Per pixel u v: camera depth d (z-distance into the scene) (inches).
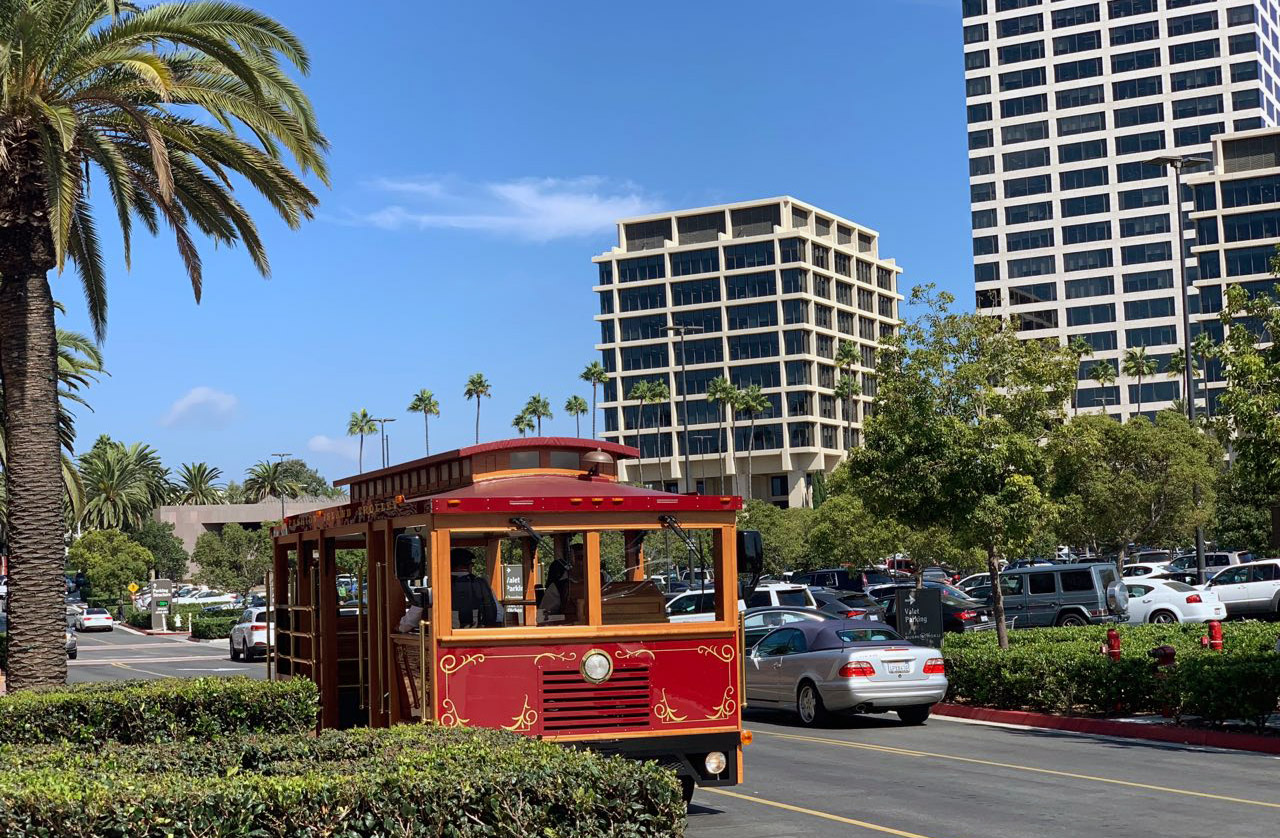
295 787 238.7
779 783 522.6
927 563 2026.3
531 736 393.4
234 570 3380.9
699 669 412.5
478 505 398.0
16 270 610.9
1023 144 4849.9
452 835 241.8
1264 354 679.7
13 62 601.6
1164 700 703.7
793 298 4852.4
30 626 605.0
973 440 836.6
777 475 4982.8
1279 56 4918.8
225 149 676.7
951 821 430.0
